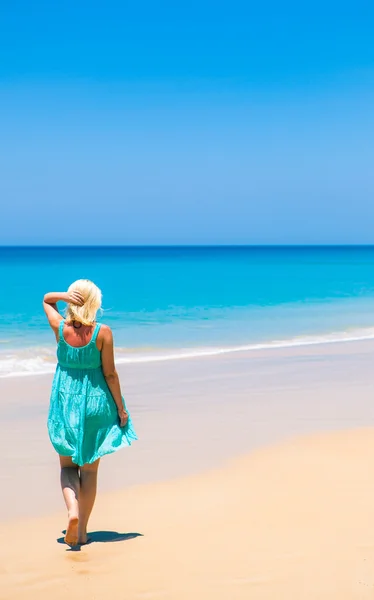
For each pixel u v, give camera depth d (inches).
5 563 160.7
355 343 644.7
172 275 1894.7
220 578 149.9
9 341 628.1
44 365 500.1
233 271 2127.2
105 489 223.3
